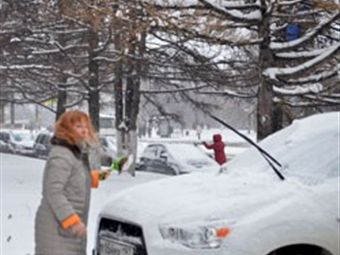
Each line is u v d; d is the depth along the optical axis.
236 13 14.02
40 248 5.19
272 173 6.33
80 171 5.23
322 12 14.47
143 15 13.55
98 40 20.73
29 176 18.91
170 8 13.53
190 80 21.58
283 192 5.55
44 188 5.13
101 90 25.80
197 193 5.76
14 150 42.91
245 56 18.09
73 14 14.16
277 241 5.16
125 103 24.31
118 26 13.84
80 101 27.58
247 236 5.12
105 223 6.04
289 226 5.23
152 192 6.00
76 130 5.23
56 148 5.18
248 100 23.56
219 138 15.44
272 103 15.10
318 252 5.39
